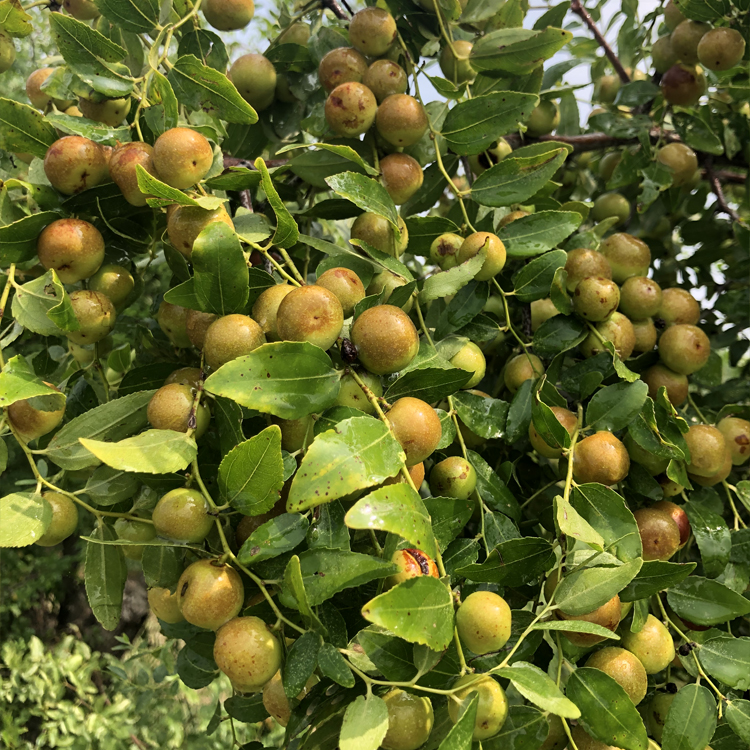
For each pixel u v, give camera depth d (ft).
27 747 3.51
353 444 0.84
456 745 0.76
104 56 1.17
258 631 0.88
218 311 1.00
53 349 1.51
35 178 1.16
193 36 1.40
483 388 1.52
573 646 1.01
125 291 1.17
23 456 3.64
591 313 1.25
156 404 0.96
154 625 4.40
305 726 0.92
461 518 1.06
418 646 0.84
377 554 0.97
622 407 1.14
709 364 1.62
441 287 1.13
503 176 1.29
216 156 1.21
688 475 1.28
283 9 1.71
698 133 1.74
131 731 3.26
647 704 1.15
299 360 0.91
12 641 4.05
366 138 1.33
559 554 1.03
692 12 1.57
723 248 1.93
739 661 1.08
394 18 1.46
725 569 1.22
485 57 1.40
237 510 0.92
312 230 1.79
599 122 1.73
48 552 4.98
